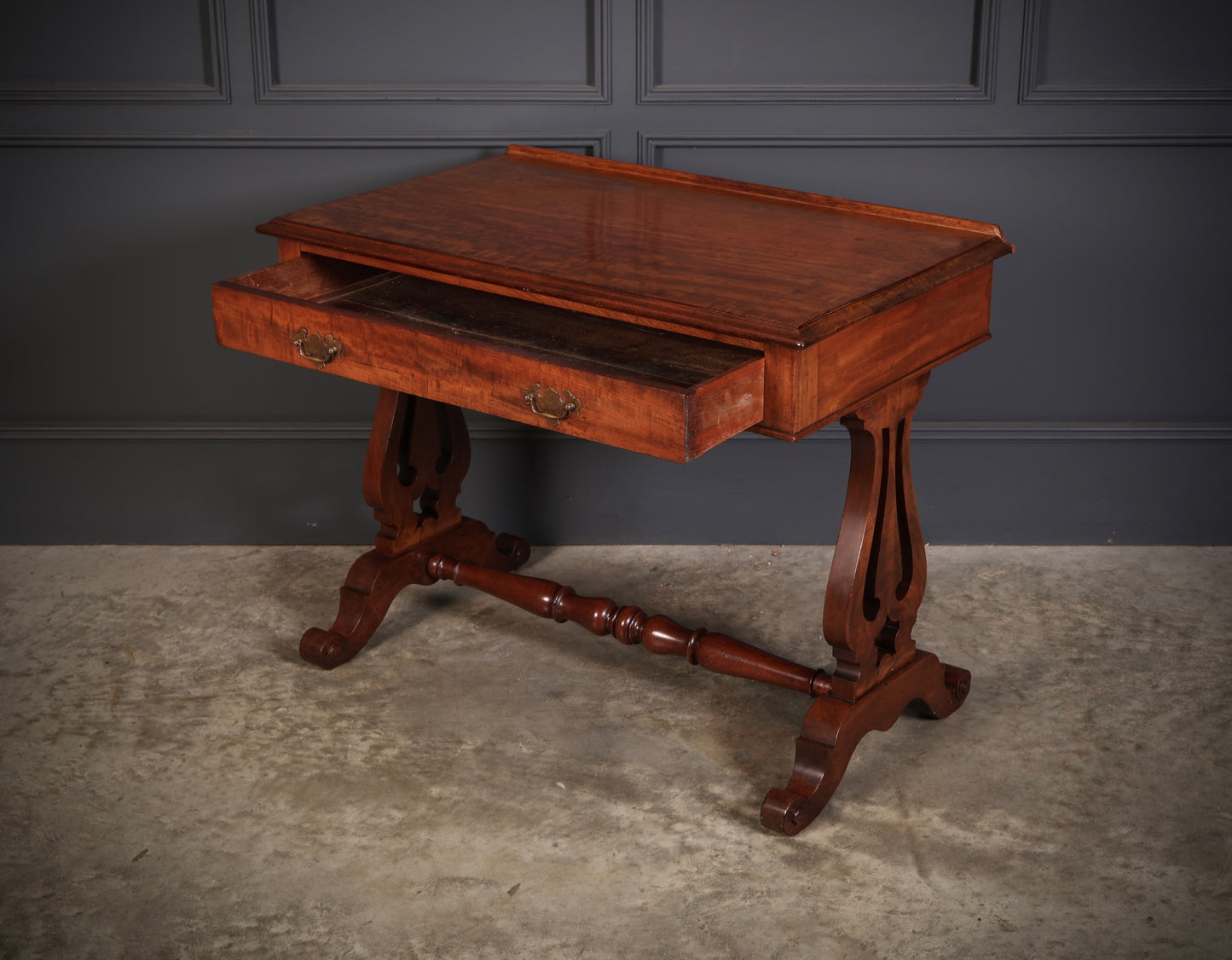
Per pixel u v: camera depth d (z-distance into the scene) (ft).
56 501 12.17
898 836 8.36
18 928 7.59
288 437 11.90
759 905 7.78
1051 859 8.11
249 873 8.05
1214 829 8.34
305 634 10.25
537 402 7.45
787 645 10.62
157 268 11.54
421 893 7.89
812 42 10.75
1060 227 11.15
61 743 9.30
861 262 8.19
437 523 10.83
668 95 10.87
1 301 11.63
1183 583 11.38
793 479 11.95
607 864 8.14
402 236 8.84
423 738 9.39
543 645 10.61
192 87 10.98
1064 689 9.89
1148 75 10.73
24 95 10.92
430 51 10.93
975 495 11.97
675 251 8.49
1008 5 10.47
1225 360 11.50
